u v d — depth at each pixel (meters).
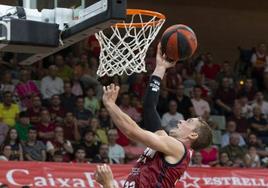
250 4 21.66
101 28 6.20
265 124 16.91
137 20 7.28
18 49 6.52
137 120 15.45
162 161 4.74
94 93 15.78
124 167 12.58
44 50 6.60
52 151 13.46
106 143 14.23
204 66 18.27
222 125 16.72
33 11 6.66
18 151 13.07
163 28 20.61
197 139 5.03
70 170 12.35
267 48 21.50
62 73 15.88
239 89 18.03
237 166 14.90
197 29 21.06
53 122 14.19
